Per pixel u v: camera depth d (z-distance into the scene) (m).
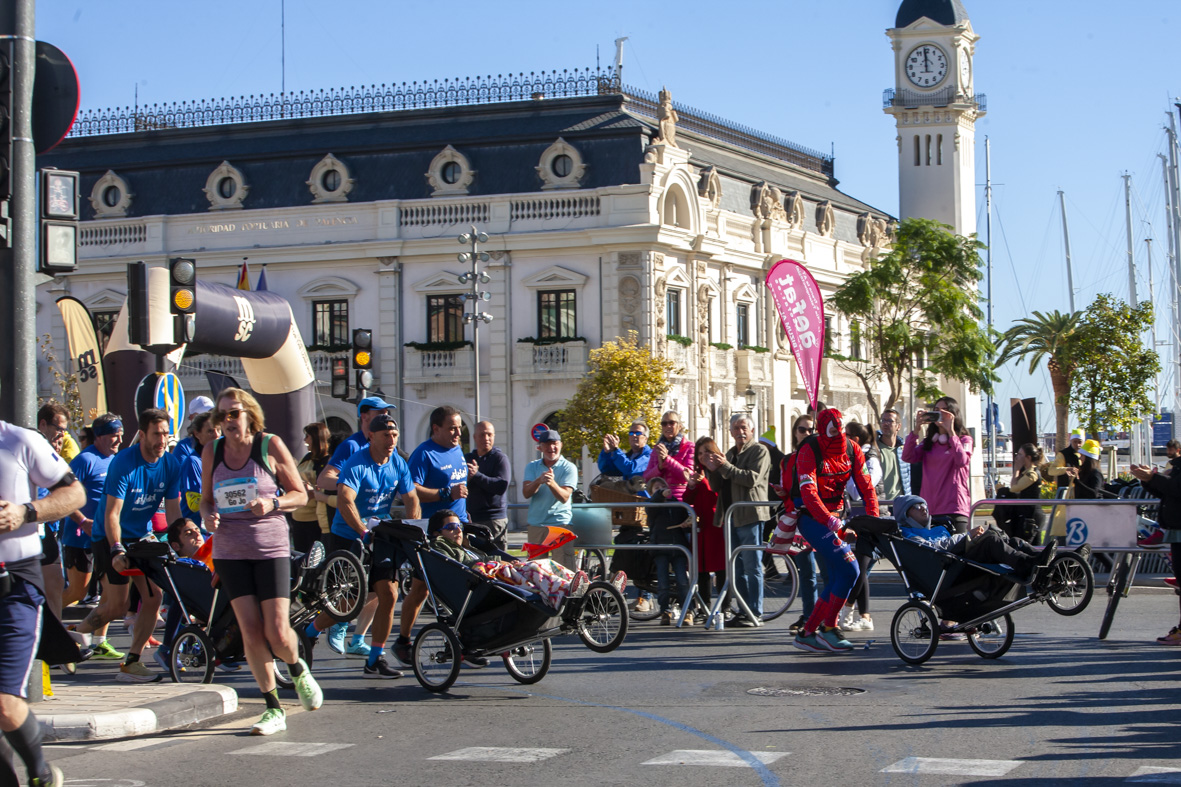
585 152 43.66
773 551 14.15
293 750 8.45
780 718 9.26
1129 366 58.81
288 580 9.16
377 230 44.12
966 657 12.05
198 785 7.51
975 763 7.69
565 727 9.09
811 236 55.28
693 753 8.12
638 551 15.74
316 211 44.59
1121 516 13.62
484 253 37.16
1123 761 7.70
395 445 11.38
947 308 51.62
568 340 42.62
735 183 50.69
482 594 10.59
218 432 10.52
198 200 46.12
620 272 42.50
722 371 47.56
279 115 48.66
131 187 46.88
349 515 11.12
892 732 8.65
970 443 14.84
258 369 23.11
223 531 9.03
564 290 43.16
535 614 10.60
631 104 46.78
